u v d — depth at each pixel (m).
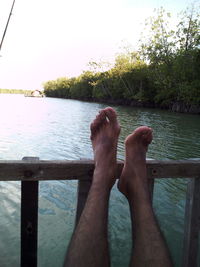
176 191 5.86
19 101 56.31
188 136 15.03
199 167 1.68
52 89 105.19
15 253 3.38
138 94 44.31
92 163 1.52
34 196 1.46
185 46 35.00
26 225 1.49
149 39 38.34
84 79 68.12
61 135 13.91
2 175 1.39
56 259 3.34
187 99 34.12
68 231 4.00
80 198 1.54
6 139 12.02
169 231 4.12
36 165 1.42
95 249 1.20
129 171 1.58
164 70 36.59
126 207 4.87
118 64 48.12
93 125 1.88
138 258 1.22
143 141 1.79
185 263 1.79
